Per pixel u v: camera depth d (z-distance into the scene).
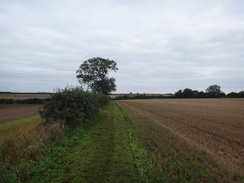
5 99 65.69
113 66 62.69
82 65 61.66
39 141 8.75
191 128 14.97
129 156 8.05
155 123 17.30
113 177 6.20
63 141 9.81
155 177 6.07
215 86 125.94
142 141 10.56
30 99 66.69
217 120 19.69
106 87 61.19
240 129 14.65
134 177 6.16
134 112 28.45
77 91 15.62
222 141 10.91
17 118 26.14
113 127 14.91
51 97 14.16
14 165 6.84
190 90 117.31
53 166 7.12
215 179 6.01
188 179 6.05
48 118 13.06
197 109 35.25
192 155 8.18
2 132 12.92
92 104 17.59
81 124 14.11
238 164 7.39
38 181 6.09
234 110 33.06
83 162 7.45
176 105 49.06
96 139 11.05
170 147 9.36
